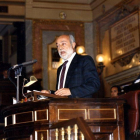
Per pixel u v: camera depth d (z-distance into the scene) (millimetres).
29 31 11625
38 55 11516
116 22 10695
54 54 11617
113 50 10836
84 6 11953
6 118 4367
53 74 11484
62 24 11844
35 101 3928
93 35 11828
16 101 4621
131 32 9945
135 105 4523
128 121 4598
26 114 4043
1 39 15062
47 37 11688
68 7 11922
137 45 9664
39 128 3883
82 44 11773
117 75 10484
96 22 11695
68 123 3637
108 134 3988
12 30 13844
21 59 11898
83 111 3926
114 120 4004
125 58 10188
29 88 9297
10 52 14242
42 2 11797
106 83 11125
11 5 11992
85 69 4277
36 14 11766
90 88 4109
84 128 3537
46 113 3859
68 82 4320
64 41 4520
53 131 3801
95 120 3943
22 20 12164
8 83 8906
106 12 11125
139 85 5172
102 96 11195
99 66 10828
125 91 5578
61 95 4102
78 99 3914
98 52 11555
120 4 10461
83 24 11906
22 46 11906
